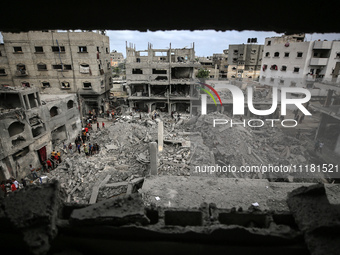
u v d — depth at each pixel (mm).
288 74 30766
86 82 30250
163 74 30625
